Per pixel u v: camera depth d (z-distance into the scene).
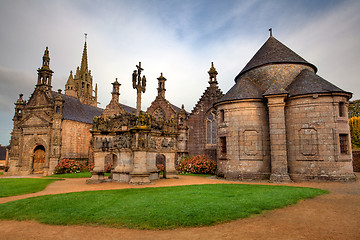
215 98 37.75
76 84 81.75
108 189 16.48
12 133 44.84
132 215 9.72
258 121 23.58
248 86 25.20
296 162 21.45
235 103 24.36
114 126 22.25
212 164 31.55
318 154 20.73
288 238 7.23
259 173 22.70
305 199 12.12
